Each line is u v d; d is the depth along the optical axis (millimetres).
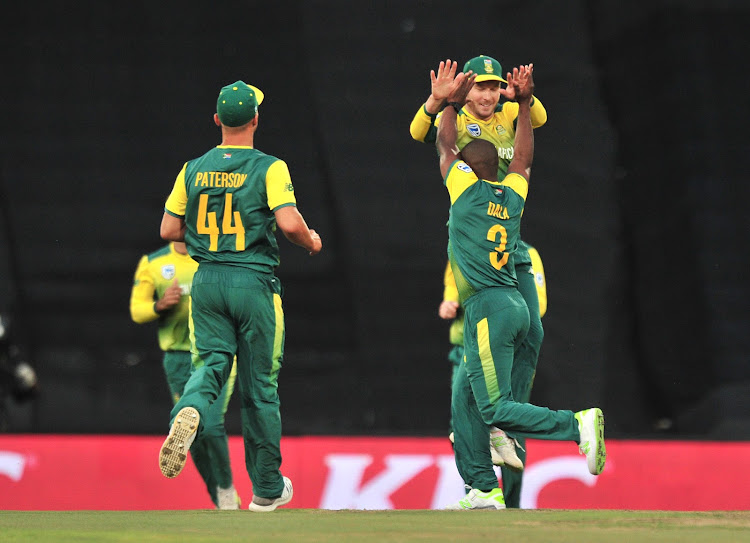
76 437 25422
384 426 30359
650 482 24859
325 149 31656
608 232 31203
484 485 16766
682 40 31734
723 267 30688
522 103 16188
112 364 30734
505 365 15086
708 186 31156
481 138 17281
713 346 30141
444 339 30781
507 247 15375
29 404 29969
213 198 14906
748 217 31109
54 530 11414
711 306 30422
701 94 31547
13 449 25188
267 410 15258
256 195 14859
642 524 12047
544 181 31469
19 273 30922
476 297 15273
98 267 31188
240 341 15172
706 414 29609
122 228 31453
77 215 31344
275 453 15484
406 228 31281
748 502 24844
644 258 31062
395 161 31688
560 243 31109
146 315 21594
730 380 29828
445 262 31141
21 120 31547
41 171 31406
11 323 30703
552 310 30641
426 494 24828
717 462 25016
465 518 12797
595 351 30375
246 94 15078
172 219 15375
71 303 30969
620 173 31547
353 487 24859
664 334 30500
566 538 10500
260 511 14766
